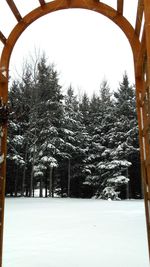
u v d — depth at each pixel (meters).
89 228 7.52
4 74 3.12
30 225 8.12
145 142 2.65
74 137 27.30
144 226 7.73
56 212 11.74
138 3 2.32
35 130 23.48
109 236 6.30
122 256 4.46
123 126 25.89
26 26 3.14
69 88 31.08
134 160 26.94
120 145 25.42
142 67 2.64
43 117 24.09
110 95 32.47
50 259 4.32
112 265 3.96
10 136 23.41
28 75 23.97
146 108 2.50
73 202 17.70
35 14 3.10
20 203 15.98
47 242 5.69
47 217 10.05
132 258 4.33
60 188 31.55
